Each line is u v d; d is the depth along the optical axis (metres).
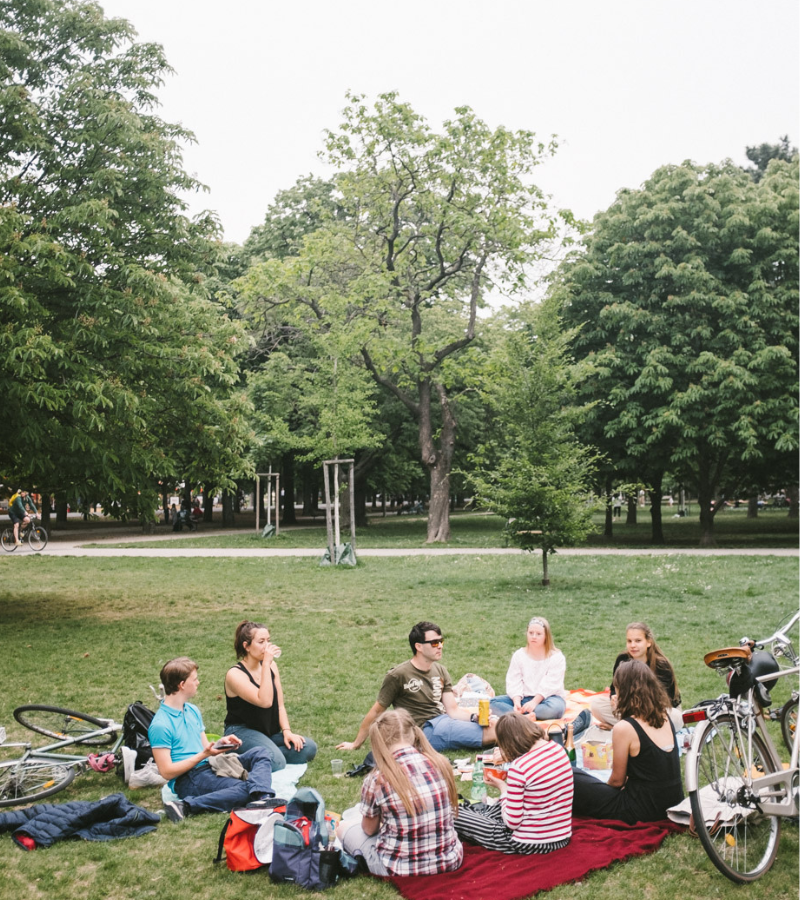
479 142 28.73
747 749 5.31
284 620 14.65
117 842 5.54
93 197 13.75
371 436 34.88
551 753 5.25
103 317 13.32
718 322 29.03
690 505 85.06
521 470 18.36
